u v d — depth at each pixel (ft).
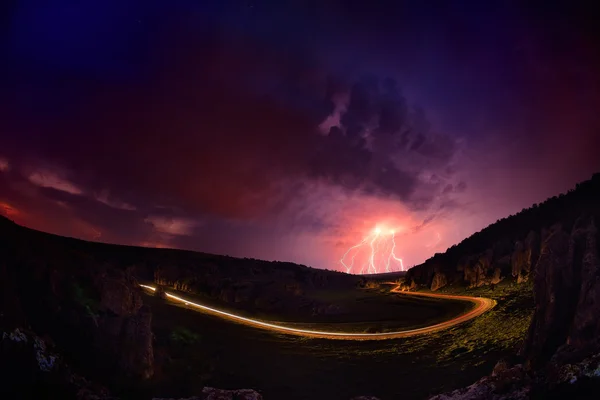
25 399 72.33
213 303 267.39
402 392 118.11
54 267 113.19
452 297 265.13
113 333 109.60
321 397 115.75
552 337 96.63
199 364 133.59
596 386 64.85
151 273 336.08
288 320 244.83
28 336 84.12
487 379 87.66
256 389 120.06
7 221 121.19
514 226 293.84
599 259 94.68
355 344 179.73
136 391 98.32
